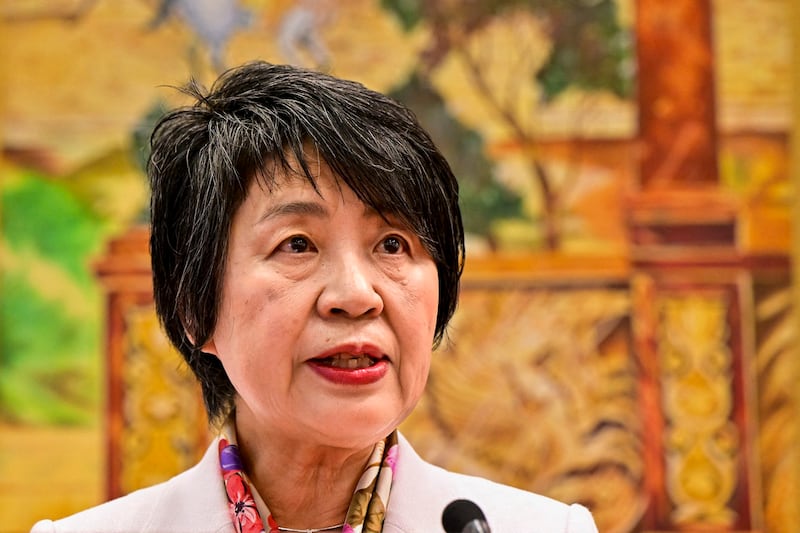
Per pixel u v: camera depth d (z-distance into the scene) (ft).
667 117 26.48
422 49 26.94
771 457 25.21
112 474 26.08
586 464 25.43
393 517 10.27
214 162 9.84
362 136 9.56
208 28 27.20
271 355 9.32
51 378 26.43
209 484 10.53
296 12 27.09
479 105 26.73
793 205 26.03
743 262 25.94
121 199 26.91
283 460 10.24
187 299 10.03
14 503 25.99
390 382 9.51
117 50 27.27
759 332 25.67
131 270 26.68
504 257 26.20
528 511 10.75
